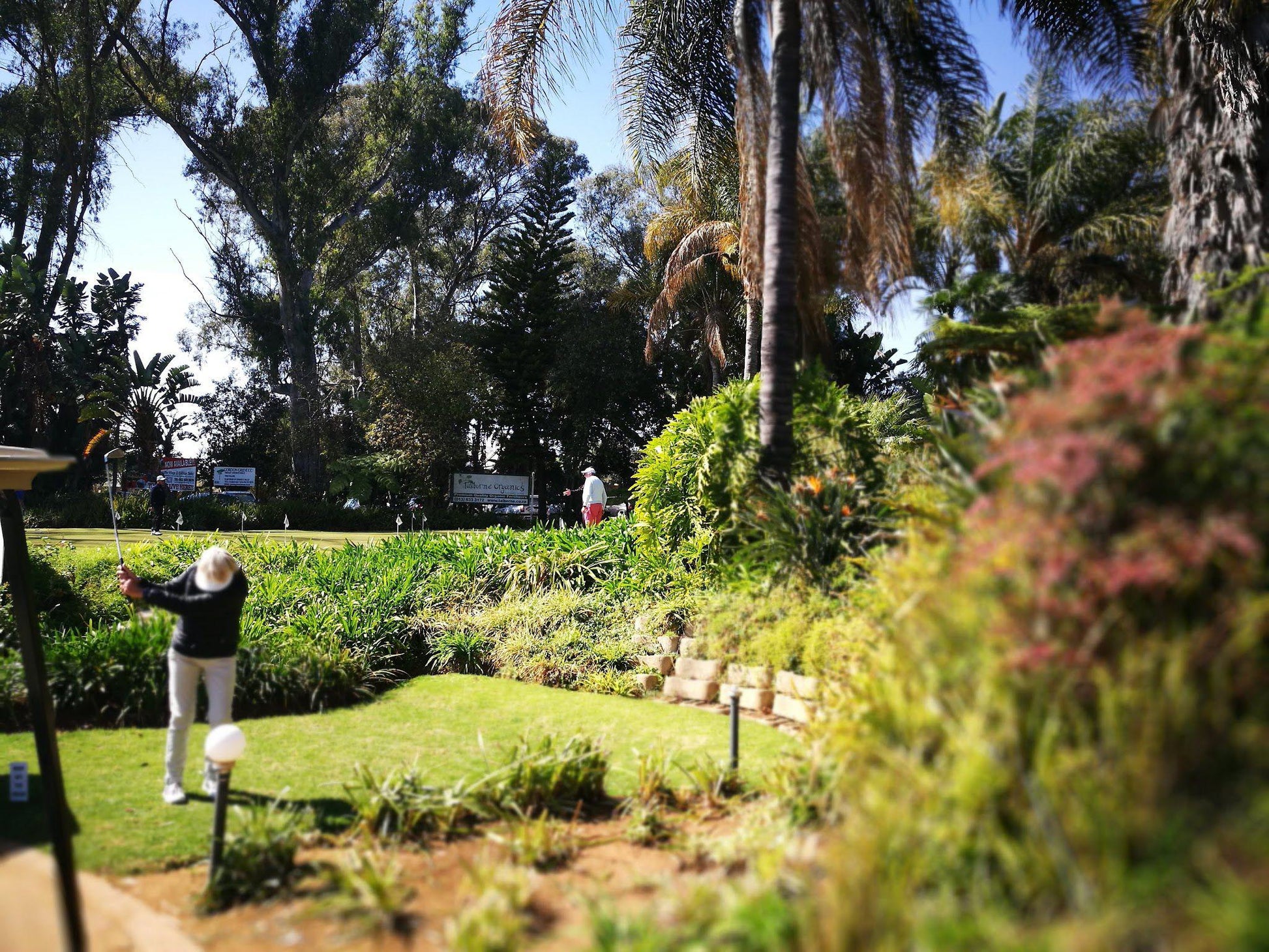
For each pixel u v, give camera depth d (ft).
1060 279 52.11
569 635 28.78
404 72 128.67
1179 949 6.45
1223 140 26.68
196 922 11.43
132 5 111.75
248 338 148.77
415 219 140.56
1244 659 7.97
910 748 10.53
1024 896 8.03
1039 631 9.08
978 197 51.85
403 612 32.83
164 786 17.19
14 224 128.47
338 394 144.46
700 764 18.11
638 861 13.26
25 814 15.55
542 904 11.68
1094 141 52.75
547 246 115.55
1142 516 8.79
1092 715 8.87
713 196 47.52
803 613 23.08
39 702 15.61
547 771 15.90
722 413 30.27
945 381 26.45
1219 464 8.71
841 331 101.09
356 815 15.43
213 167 119.24
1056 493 9.43
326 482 124.47
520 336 115.65
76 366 125.49
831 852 9.78
